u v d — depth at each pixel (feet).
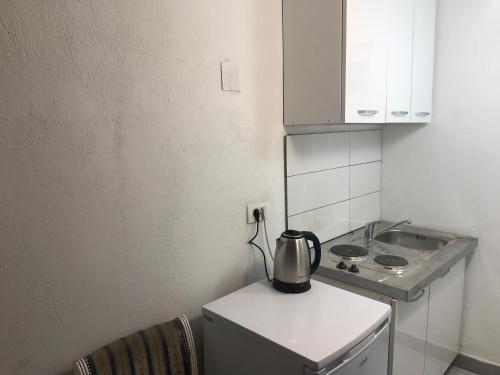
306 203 6.36
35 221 3.51
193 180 4.75
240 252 5.45
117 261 4.13
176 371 4.14
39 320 3.62
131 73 4.04
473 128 6.84
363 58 5.16
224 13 4.87
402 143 7.75
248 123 5.34
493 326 7.03
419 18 6.40
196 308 4.95
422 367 5.77
